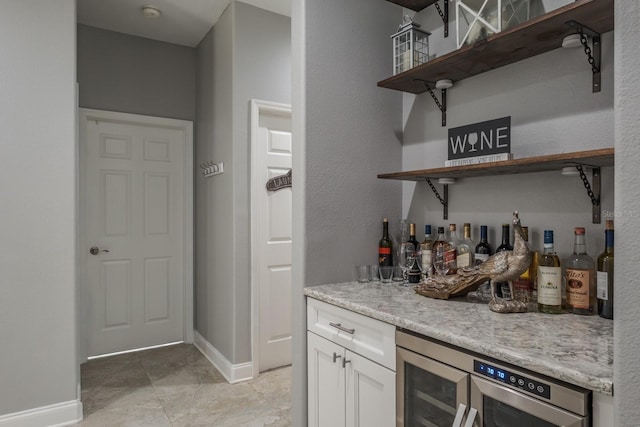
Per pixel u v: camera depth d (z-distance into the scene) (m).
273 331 3.14
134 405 2.56
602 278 1.31
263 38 3.01
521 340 1.10
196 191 3.75
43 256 2.28
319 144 1.94
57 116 2.31
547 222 1.57
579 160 1.26
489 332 1.18
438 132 2.03
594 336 1.14
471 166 1.55
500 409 1.08
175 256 3.75
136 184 3.58
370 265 2.04
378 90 2.14
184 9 3.04
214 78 3.28
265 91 3.02
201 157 3.62
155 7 3.01
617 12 0.85
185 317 3.76
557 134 1.54
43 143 2.27
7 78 2.18
